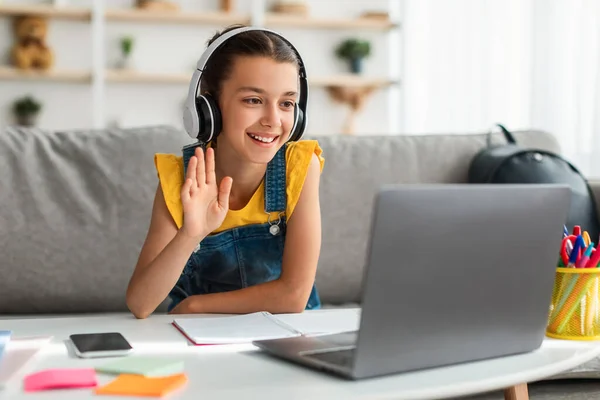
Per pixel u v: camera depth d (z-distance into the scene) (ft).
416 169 6.78
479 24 14.53
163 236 4.57
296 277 4.46
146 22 16.99
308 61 17.87
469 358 2.80
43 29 16.11
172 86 17.08
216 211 4.03
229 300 4.33
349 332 3.21
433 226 2.49
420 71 16.46
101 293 5.91
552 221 2.87
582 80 11.76
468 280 2.67
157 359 2.76
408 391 2.42
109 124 16.85
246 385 2.49
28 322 3.82
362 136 6.95
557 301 3.30
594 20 11.58
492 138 7.15
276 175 4.81
